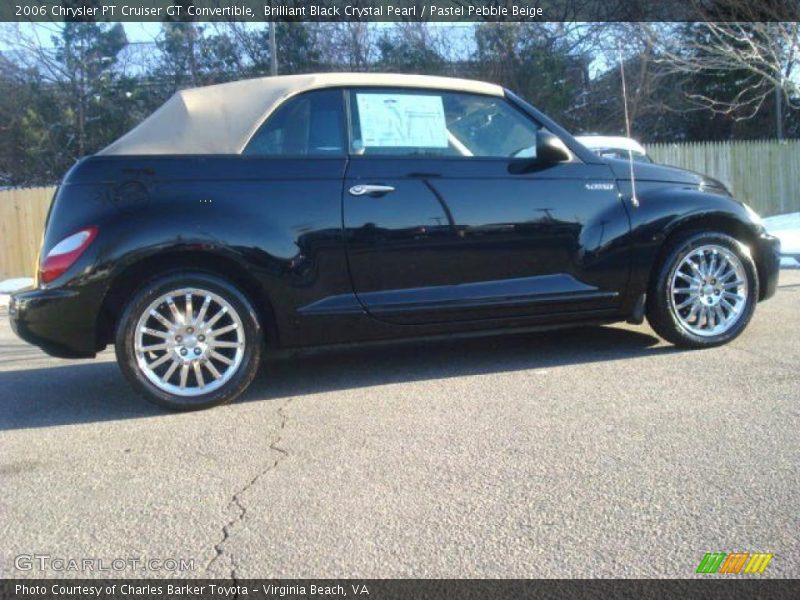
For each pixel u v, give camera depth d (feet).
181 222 14.29
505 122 16.85
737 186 62.44
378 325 15.51
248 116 15.37
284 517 10.18
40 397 16.75
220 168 14.80
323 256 15.05
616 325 20.95
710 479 10.87
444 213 15.62
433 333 15.92
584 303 16.61
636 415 13.50
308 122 15.61
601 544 9.25
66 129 76.95
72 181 14.42
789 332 19.03
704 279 17.37
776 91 71.31
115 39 78.33
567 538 9.41
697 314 17.51
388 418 13.94
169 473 11.77
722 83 75.87
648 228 16.80
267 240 14.71
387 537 9.56
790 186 63.77
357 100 15.96
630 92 73.72
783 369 15.79
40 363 20.88
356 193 15.24
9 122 78.38
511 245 16.05
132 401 15.99
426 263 15.60
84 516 10.41
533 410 14.01
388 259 15.39
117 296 14.78
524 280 16.22
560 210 16.31
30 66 77.66
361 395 15.48
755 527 9.53
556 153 16.15
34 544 9.68
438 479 11.18
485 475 11.25
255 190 14.82
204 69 77.46
